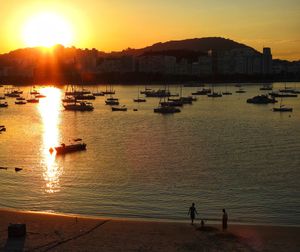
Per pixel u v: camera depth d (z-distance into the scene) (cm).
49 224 4756
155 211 5522
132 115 17738
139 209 5594
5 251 4044
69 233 4497
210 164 8131
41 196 6131
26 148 9962
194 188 6500
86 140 11112
